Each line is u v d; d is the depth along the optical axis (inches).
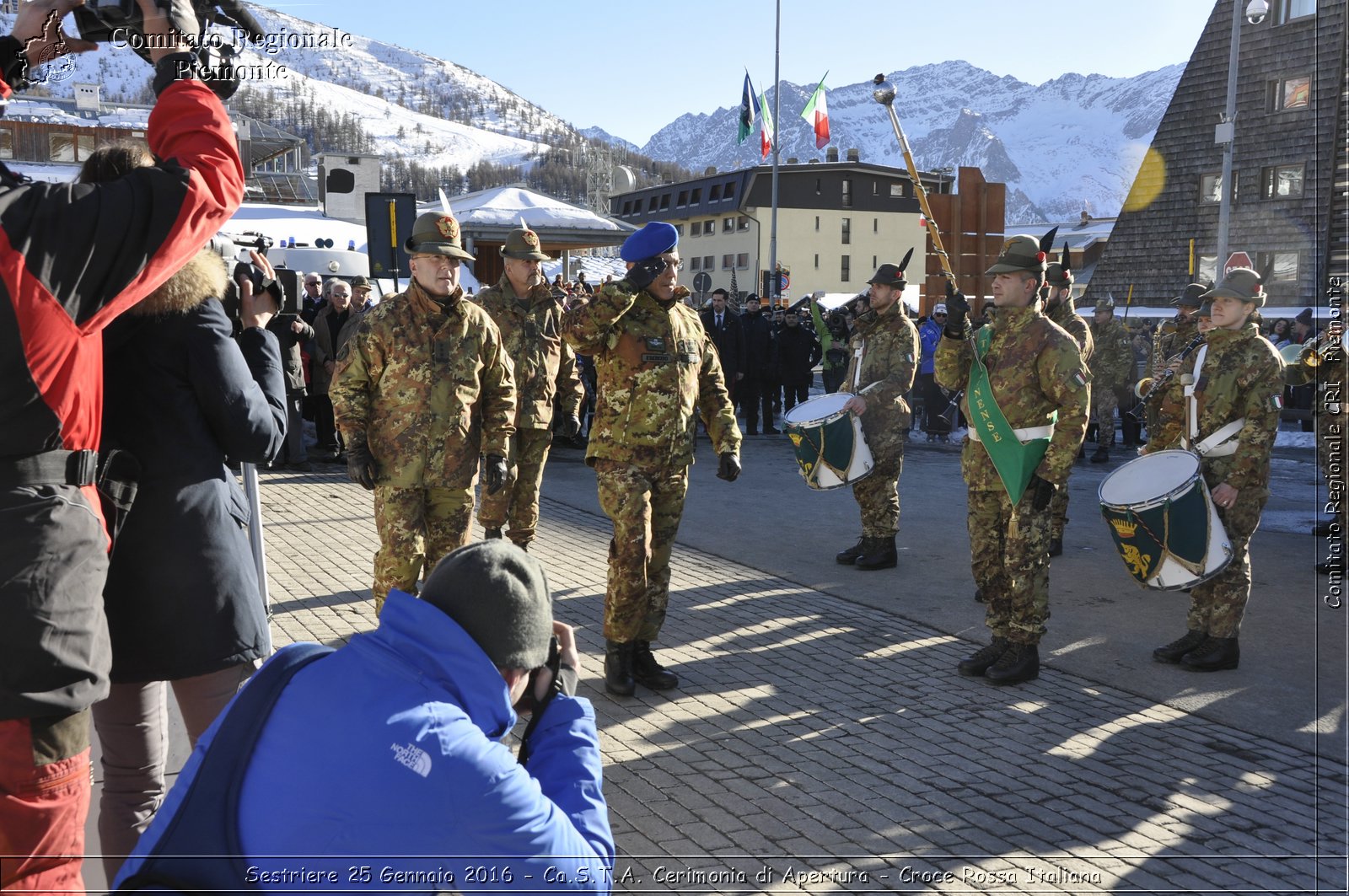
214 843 66.7
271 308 123.8
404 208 398.3
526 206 1104.8
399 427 184.2
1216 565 201.8
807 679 207.3
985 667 210.5
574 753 77.2
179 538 106.9
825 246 2704.2
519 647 71.4
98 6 80.2
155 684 112.2
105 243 76.2
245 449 112.1
